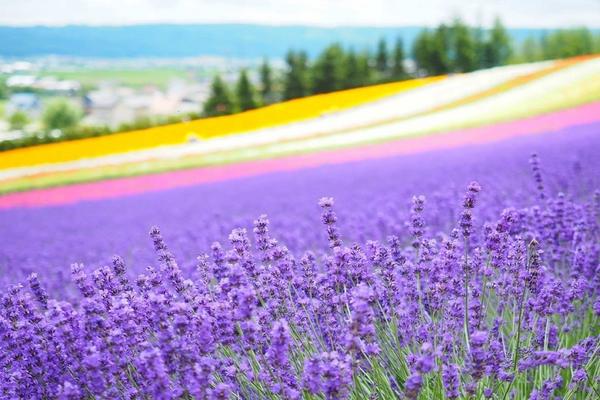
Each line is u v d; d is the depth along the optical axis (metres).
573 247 3.76
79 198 18.19
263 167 20.92
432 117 25.66
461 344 2.84
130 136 26.12
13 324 2.91
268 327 2.83
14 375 2.75
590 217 4.47
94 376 2.36
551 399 2.70
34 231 12.16
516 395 2.65
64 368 2.84
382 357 2.93
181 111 27.44
